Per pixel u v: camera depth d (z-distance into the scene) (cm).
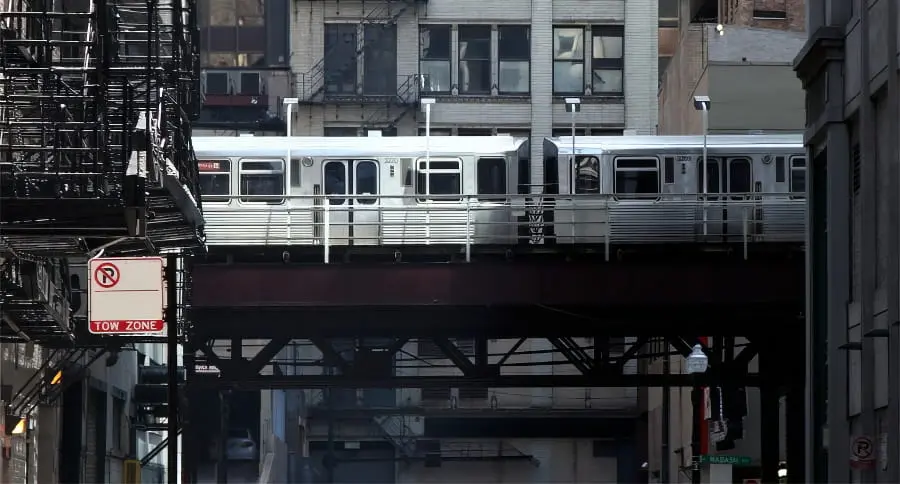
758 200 6731
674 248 6200
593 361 6500
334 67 11694
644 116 11619
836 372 4594
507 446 12656
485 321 6353
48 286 4381
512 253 6175
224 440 8650
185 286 5628
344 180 6894
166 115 3878
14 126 3641
